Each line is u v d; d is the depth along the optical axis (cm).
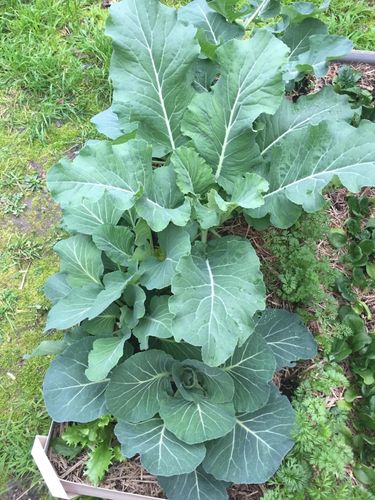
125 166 65
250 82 67
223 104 68
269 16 83
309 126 67
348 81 91
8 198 92
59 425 70
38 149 96
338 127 66
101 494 68
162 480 63
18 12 104
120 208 62
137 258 67
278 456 62
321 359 73
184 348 67
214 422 62
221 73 67
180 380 67
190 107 68
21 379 79
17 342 82
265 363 64
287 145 69
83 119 98
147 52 69
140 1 68
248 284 61
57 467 69
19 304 84
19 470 73
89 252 69
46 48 101
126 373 63
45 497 72
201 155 70
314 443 64
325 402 71
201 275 63
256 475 61
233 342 58
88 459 69
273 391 66
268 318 71
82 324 69
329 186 81
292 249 74
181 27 69
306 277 72
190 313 59
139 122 71
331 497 63
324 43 77
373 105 92
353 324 75
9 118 98
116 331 70
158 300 66
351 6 105
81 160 64
